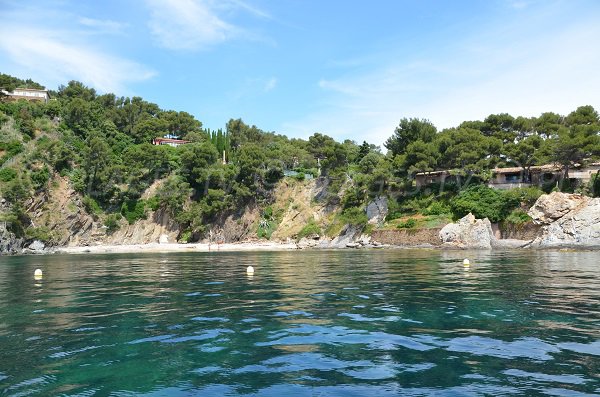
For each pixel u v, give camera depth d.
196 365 7.82
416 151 76.81
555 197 60.09
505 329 10.18
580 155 63.16
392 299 14.80
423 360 7.94
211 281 21.81
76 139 103.88
